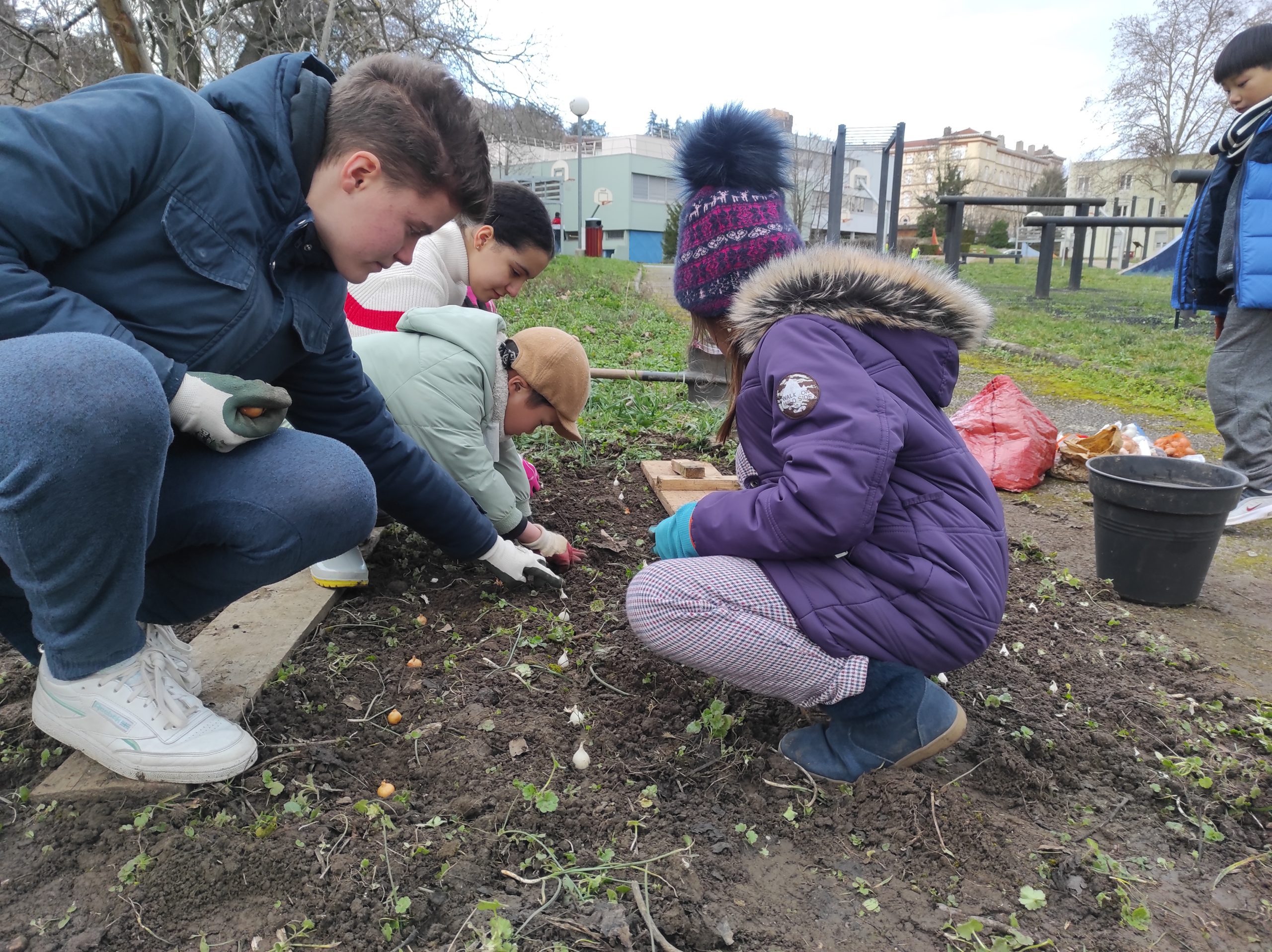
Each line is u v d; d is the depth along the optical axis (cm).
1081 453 441
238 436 156
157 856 159
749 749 201
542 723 206
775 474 185
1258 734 216
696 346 504
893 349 178
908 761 189
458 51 984
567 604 267
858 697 185
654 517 346
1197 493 284
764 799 187
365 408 218
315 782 180
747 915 157
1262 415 388
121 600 158
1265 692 243
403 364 253
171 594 185
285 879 156
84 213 141
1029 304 1263
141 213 149
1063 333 966
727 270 279
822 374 168
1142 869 175
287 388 209
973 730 216
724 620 179
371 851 162
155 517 154
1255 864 177
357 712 207
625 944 146
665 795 188
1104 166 4225
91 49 752
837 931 155
